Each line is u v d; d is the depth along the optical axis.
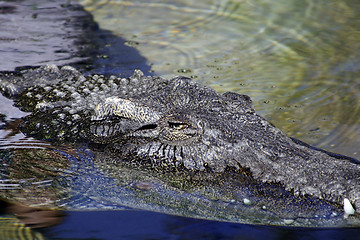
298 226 10.21
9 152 12.95
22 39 22.55
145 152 12.38
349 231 10.08
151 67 20.59
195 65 21.28
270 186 11.03
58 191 11.86
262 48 23.61
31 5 28.23
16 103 15.46
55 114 14.20
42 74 17.31
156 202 11.48
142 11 28.61
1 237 10.62
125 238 10.72
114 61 20.80
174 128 11.88
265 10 28.72
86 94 15.09
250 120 12.62
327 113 16.66
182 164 11.93
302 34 25.23
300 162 11.22
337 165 11.07
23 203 11.66
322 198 10.45
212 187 11.38
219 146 11.78
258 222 10.57
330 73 20.45
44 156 12.86
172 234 10.79
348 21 26.75
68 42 22.81
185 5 29.58
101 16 27.44
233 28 26.22
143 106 12.43
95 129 13.19
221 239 10.49
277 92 18.55
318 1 29.94
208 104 12.95
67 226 11.11
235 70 20.83
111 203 11.66
